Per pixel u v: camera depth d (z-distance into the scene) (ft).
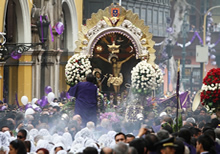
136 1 226.99
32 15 125.18
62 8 154.10
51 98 103.30
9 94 124.57
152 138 42.86
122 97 101.35
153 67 97.25
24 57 123.95
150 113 83.46
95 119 80.53
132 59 101.40
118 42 100.89
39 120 76.89
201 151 48.32
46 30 106.01
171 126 62.13
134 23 99.66
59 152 47.78
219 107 73.36
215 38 297.33
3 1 110.93
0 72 108.88
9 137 56.34
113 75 101.60
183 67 217.77
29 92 125.29
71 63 92.84
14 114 78.54
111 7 99.19
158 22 252.21
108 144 56.75
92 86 80.59
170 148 41.91
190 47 289.94
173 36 273.54
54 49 138.92
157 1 248.32
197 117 89.10
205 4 327.26
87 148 42.83
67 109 89.66
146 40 99.04
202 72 221.66
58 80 141.79
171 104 97.86
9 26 120.16
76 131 67.72
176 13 277.64
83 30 99.30
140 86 93.20
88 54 98.07
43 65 137.39
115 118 85.05
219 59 298.56
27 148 51.06
